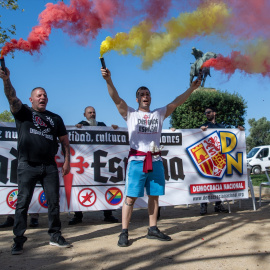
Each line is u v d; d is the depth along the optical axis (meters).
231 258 3.12
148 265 2.98
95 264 3.04
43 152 3.55
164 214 5.97
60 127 3.84
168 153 5.64
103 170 5.25
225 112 17.00
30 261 3.16
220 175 5.88
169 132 5.69
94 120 5.77
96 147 5.27
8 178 4.82
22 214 3.46
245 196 6.01
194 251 3.37
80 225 4.93
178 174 5.64
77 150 5.17
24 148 3.51
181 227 4.56
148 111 4.05
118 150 5.36
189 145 5.77
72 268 2.94
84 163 5.18
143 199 5.39
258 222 4.74
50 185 3.61
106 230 4.48
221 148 5.94
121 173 5.32
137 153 3.82
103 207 5.18
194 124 16.84
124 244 3.60
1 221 5.32
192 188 5.69
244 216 5.32
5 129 4.88
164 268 2.89
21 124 3.54
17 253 3.37
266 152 22.55
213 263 2.99
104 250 3.48
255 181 11.64
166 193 5.55
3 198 4.77
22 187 3.49
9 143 4.87
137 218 5.54
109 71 3.68
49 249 3.55
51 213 3.63
